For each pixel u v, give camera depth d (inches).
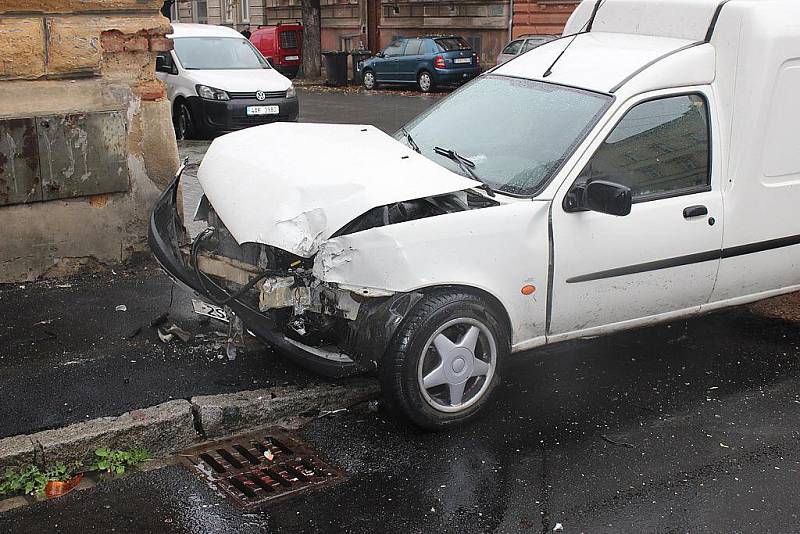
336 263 171.6
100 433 171.9
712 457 179.8
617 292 200.7
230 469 171.9
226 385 195.5
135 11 262.2
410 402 179.8
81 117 255.1
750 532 153.0
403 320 176.7
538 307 191.5
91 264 269.0
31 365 201.8
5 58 242.5
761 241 219.6
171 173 277.1
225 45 633.6
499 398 204.8
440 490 164.2
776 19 211.5
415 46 1050.7
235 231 180.5
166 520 152.9
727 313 267.1
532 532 151.1
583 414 197.6
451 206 188.1
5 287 254.5
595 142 194.7
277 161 193.9
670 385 214.7
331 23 1401.3
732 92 211.0
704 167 210.2
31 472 165.0
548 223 188.2
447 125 224.4
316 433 186.9
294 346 186.7
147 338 220.2
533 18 1122.7
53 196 255.8
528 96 217.2
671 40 221.6
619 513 157.8
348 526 151.9
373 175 181.6
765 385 216.1
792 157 220.4
